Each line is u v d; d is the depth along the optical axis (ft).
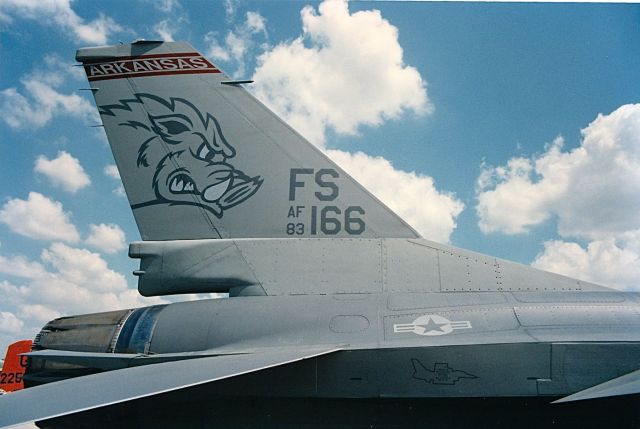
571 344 17.03
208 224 23.07
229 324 19.84
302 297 20.70
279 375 18.29
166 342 19.92
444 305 19.47
